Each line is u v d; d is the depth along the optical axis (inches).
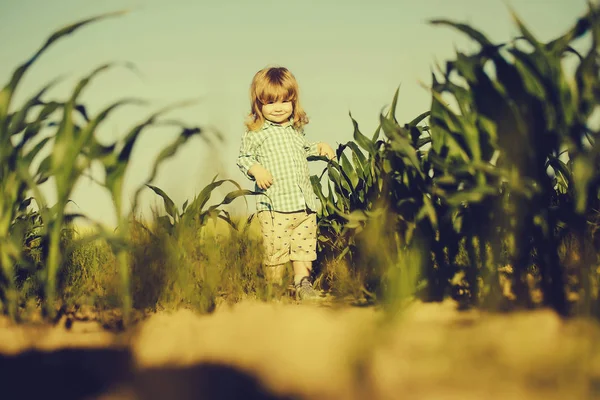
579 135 86.5
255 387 65.9
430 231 105.4
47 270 99.7
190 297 113.3
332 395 63.0
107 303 107.2
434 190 97.9
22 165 92.9
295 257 150.9
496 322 83.6
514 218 95.0
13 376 73.4
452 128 95.0
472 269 101.6
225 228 144.3
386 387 64.4
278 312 105.4
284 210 150.3
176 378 70.0
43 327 98.0
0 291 104.9
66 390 68.4
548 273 94.7
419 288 105.7
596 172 92.9
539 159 91.0
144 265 112.1
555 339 73.9
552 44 92.2
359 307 111.1
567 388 62.5
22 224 113.8
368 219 114.4
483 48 88.2
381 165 116.8
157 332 91.5
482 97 88.7
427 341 77.3
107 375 72.7
